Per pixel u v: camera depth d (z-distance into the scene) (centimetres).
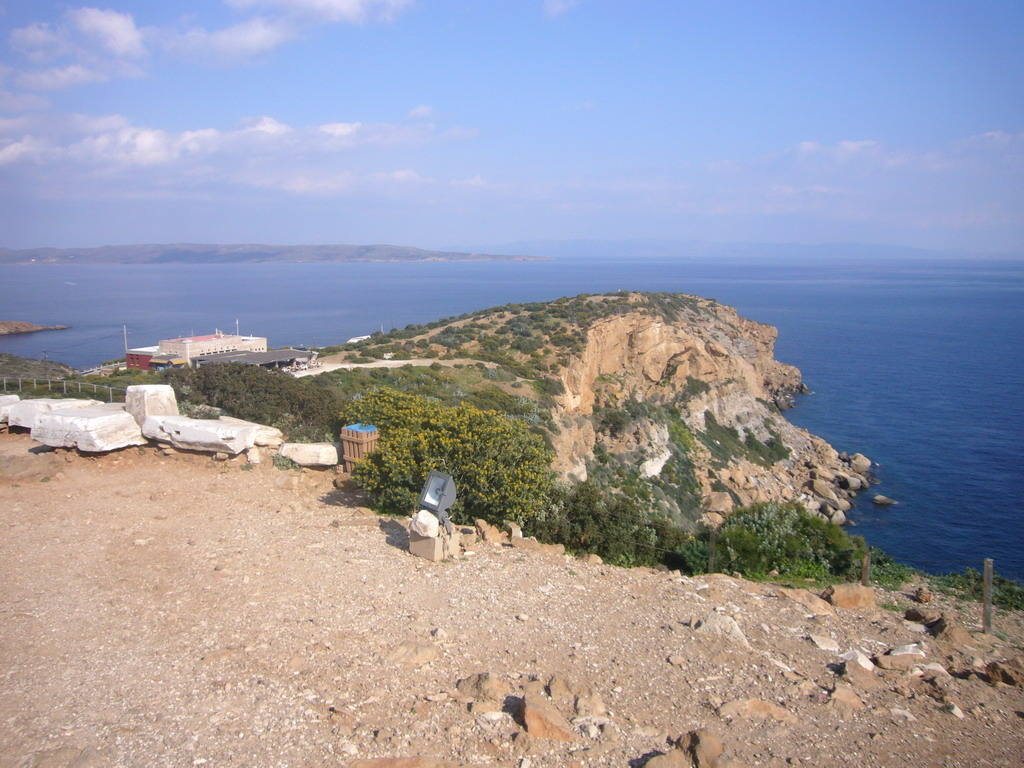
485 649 819
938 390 8656
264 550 1123
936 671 846
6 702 651
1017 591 1282
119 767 554
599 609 977
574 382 4866
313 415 2166
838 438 6612
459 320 7081
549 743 618
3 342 12738
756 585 1209
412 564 1094
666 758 585
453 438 1388
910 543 4203
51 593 928
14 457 1537
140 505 1343
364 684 709
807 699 741
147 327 15525
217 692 679
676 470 4972
